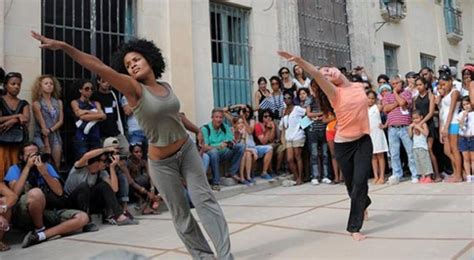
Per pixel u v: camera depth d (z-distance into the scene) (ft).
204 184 10.18
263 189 25.04
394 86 24.97
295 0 32.68
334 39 36.58
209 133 23.73
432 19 47.47
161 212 19.76
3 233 14.26
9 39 19.45
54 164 18.66
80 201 16.26
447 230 12.96
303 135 26.14
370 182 24.97
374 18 39.73
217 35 28.45
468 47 52.80
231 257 10.05
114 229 16.38
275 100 27.86
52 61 21.08
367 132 13.09
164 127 9.27
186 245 10.76
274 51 31.07
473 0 54.90
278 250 11.94
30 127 18.38
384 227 13.88
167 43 25.17
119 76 8.65
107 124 20.26
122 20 23.95
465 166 23.06
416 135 24.18
